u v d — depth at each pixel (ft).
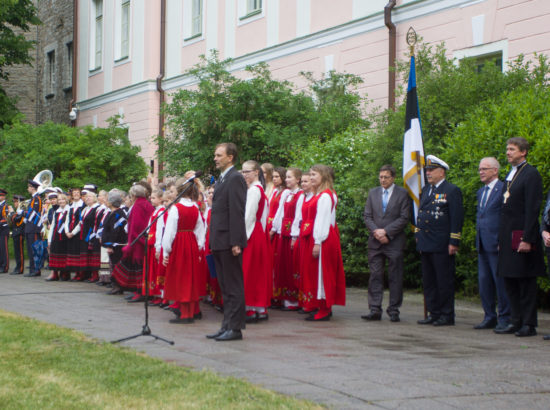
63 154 62.44
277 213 29.84
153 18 72.54
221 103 46.52
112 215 35.88
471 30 41.37
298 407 12.65
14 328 21.40
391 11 46.21
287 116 45.93
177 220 24.85
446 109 33.50
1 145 66.59
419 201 26.18
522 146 22.90
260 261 25.30
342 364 17.11
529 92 29.78
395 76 45.78
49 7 98.17
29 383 14.48
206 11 65.05
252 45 59.31
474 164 29.43
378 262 26.40
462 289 33.53
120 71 78.13
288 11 55.47
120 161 63.36
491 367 16.84
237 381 14.67
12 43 81.35
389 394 13.89
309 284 26.12
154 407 12.70
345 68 50.06
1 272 48.78
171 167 50.75
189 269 24.97
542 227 22.34
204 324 24.67
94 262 40.52
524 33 38.50
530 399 13.70
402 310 29.19
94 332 22.07
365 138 38.52
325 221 25.48
